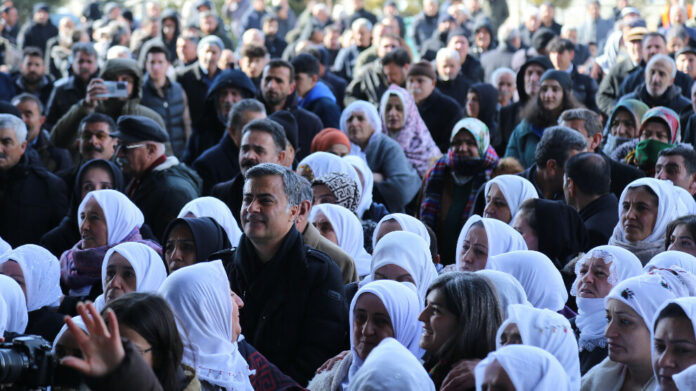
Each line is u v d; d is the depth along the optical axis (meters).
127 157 9.55
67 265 8.01
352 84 15.88
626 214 7.66
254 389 5.63
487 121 14.27
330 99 13.88
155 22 22.62
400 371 4.04
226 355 5.18
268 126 8.98
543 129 12.12
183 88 16.19
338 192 8.49
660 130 10.23
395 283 5.56
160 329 4.36
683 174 8.82
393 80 15.02
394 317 5.43
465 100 16.48
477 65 18.61
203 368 5.11
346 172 9.21
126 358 3.65
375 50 18.94
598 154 9.16
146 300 4.40
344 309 6.44
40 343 3.79
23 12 33.25
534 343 4.71
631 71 15.43
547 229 7.73
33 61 16.95
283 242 6.43
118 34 22.64
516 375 4.00
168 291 5.19
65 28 21.33
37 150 12.32
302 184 6.68
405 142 12.14
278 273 6.39
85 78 15.02
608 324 5.27
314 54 17.25
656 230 7.59
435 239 7.88
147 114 12.88
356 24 20.48
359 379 4.07
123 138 9.52
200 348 5.14
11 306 6.57
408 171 11.00
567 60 16.33
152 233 9.30
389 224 7.61
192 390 4.70
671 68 13.16
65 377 3.81
